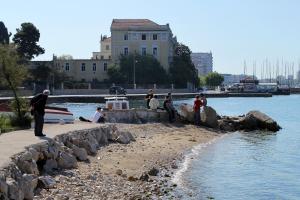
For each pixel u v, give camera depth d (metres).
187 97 117.62
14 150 19.08
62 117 36.72
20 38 119.19
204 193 21.55
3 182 14.47
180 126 45.19
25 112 32.53
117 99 47.25
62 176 20.12
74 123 35.75
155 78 136.88
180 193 21.03
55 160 21.58
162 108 47.94
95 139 29.53
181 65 143.12
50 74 121.44
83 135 27.94
